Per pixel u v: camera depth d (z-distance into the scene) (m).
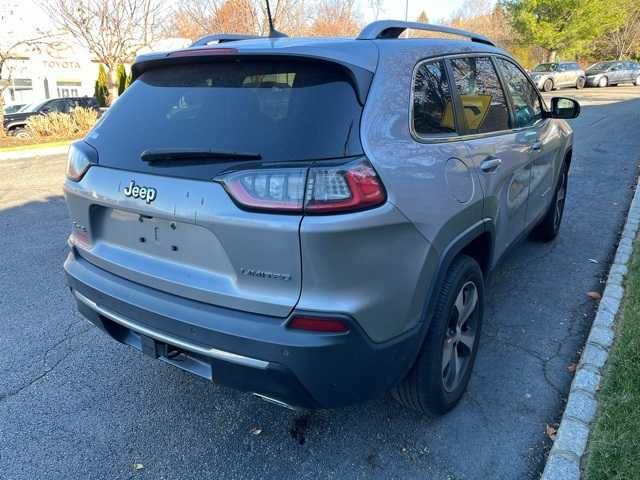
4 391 3.09
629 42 39.25
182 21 19.03
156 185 2.22
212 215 2.04
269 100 2.17
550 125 4.34
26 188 8.64
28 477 2.46
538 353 3.35
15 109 18.09
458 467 2.48
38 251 5.46
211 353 2.12
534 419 2.77
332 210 1.90
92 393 3.08
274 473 2.48
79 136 15.62
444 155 2.45
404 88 2.30
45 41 17.47
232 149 2.09
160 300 2.30
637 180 7.54
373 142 2.05
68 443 2.68
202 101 2.32
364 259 1.99
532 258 4.81
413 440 2.65
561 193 5.11
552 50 31.45
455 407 2.86
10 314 4.04
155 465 2.54
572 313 3.84
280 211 1.92
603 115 15.38
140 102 2.56
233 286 2.10
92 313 2.62
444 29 3.08
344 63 2.10
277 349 1.99
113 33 17.16
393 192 2.06
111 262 2.52
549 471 2.31
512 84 3.60
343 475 2.46
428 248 2.27
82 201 2.58
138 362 3.40
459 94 2.77
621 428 2.49
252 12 18.06
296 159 1.97
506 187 3.19
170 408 2.95
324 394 2.07
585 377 2.91
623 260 4.47
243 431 2.76
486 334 3.57
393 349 2.18
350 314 1.98
